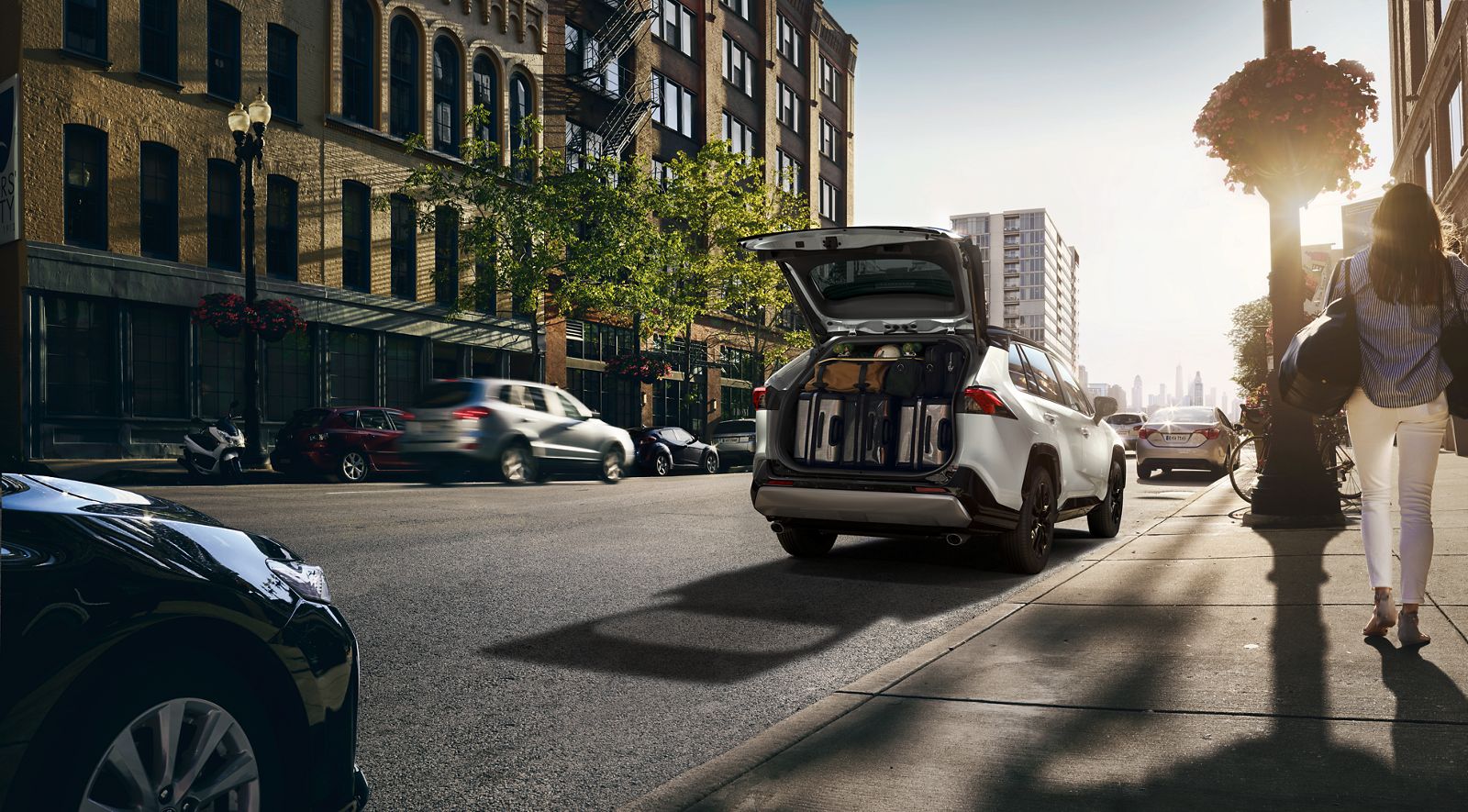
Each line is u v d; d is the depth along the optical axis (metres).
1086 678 4.12
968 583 7.15
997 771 3.12
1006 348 7.74
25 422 18.31
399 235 26.41
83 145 19.53
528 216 24.84
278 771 2.43
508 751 3.66
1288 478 9.18
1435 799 2.75
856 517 7.25
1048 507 7.67
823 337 8.31
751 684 4.53
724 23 42.09
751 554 8.50
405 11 26.36
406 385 26.28
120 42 20.02
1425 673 3.90
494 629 5.59
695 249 31.00
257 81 22.72
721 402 40.53
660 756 3.59
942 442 7.20
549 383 30.81
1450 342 4.17
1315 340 4.37
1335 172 8.61
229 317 18.83
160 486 15.15
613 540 9.28
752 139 44.72
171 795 2.16
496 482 17.92
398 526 9.93
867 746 3.40
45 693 1.94
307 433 17.09
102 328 19.75
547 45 31.59
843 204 54.53
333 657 2.55
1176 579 6.31
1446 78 22.53
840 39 53.88
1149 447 19.00
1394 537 7.63
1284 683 3.88
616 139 33.91
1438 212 4.23
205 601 2.23
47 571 2.00
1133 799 2.86
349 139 24.78
